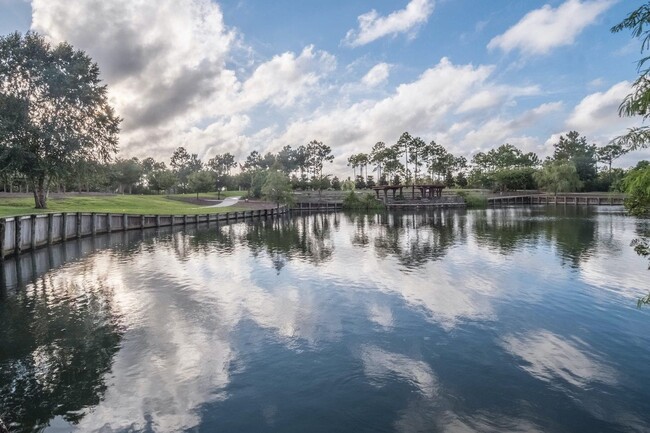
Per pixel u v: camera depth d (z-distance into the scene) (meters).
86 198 54.56
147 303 12.88
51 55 36.22
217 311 12.03
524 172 97.06
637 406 6.73
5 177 37.94
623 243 24.28
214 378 7.88
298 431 6.17
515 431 6.09
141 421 6.48
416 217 51.00
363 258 20.94
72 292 14.27
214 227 41.12
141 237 31.88
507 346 9.28
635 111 4.76
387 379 7.77
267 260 20.69
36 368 8.38
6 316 11.65
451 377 7.84
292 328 10.56
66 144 35.06
